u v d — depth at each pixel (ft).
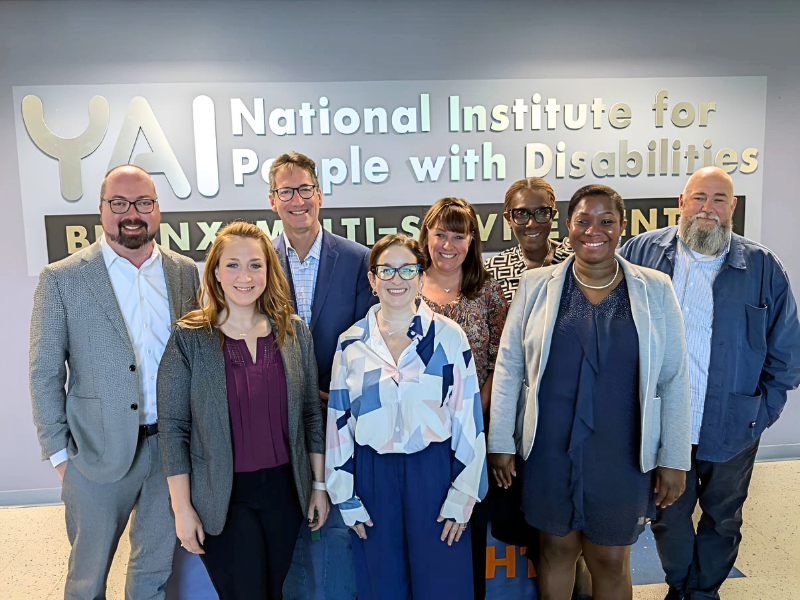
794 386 6.80
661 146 11.39
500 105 10.98
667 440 5.60
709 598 7.16
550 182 11.31
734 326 6.63
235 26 10.35
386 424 5.43
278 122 10.68
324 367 6.97
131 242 6.00
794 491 10.64
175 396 5.20
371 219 11.10
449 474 5.58
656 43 11.08
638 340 5.41
